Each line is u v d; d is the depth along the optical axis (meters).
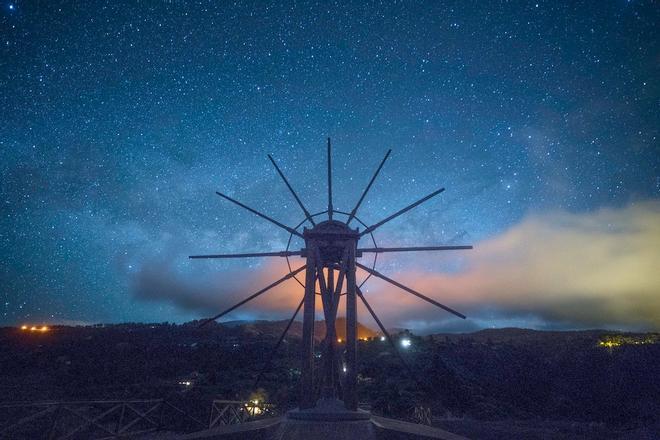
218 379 29.25
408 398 27.25
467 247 9.02
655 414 32.66
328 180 9.90
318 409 6.96
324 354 8.09
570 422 33.28
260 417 19.11
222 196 9.31
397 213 8.99
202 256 9.24
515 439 25.52
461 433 26.50
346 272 8.29
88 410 15.75
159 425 14.20
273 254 9.10
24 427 12.32
